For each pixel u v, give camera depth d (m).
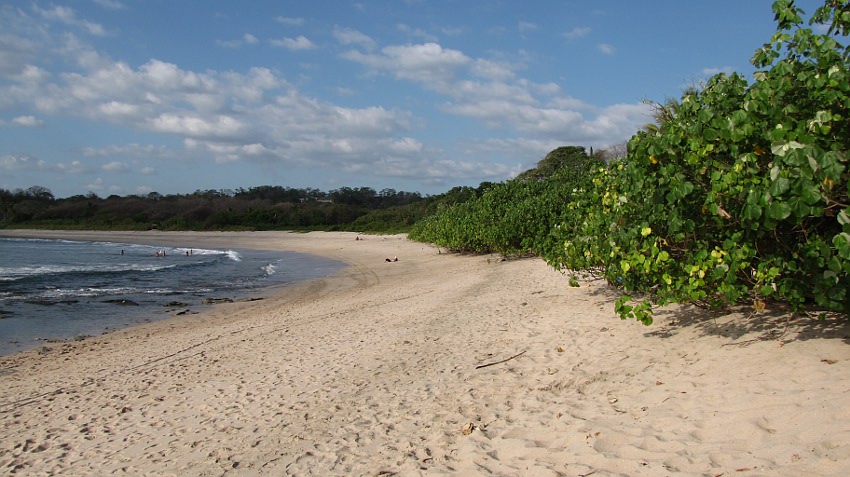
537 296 11.28
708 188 5.47
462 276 18.53
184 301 18.05
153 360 9.76
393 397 6.28
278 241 54.62
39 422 6.92
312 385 7.21
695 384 4.88
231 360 9.22
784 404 4.02
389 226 58.47
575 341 7.23
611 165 9.62
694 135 5.36
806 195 4.14
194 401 7.20
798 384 4.27
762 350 5.18
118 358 10.20
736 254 5.03
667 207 5.84
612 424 4.50
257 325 12.73
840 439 3.39
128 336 12.53
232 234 64.75
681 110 6.21
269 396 7.02
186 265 31.91
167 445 5.82
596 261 8.21
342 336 10.08
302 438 5.49
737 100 5.75
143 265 31.84
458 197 50.25
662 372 5.39
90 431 6.49
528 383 6.02
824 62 4.77
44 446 6.15
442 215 30.83
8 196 88.12
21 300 17.84
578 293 10.70
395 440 5.11
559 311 9.33
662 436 4.09
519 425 4.94
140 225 74.44
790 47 5.42
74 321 14.52
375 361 7.90
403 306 12.84
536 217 20.38
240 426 6.11
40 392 8.24
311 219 70.25
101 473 5.34
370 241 46.03
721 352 5.44
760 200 4.45
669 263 5.76
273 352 9.49
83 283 22.75
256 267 30.48
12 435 6.53
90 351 11.06
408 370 7.23
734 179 4.86
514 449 4.45
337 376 7.45
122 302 17.56
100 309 16.36
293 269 29.03
